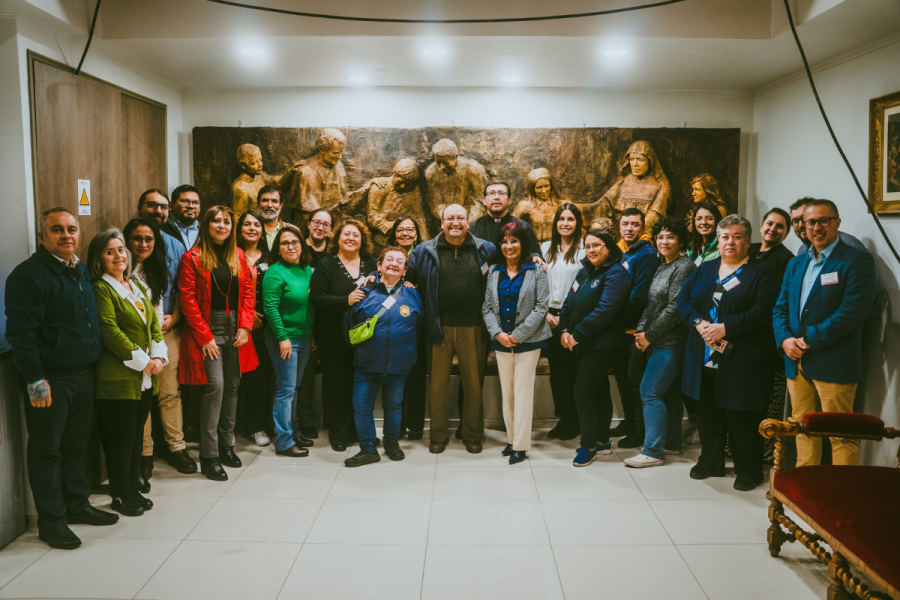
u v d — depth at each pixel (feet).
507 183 14.49
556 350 12.96
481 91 14.78
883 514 6.57
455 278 11.89
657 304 11.38
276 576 7.83
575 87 14.73
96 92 11.44
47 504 8.55
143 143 13.23
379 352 11.53
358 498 10.19
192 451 12.37
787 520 8.04
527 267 11.45
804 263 9.91
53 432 8.47
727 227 10.40
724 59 12.19
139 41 11.14
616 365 12.89
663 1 10.76
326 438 13.33
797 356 9.64
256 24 10.98
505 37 11.00
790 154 13.47
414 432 13.19
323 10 10.89
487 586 7.61
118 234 9.32
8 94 9.48
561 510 9.74
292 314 11.90
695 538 8.85
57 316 8.37
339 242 12.24
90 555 8.34
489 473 11.29
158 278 10.47
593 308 11.27
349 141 14.44
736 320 10.15
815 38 10.80
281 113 14.88
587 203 14.49
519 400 11.64
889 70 10.60
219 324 11.07
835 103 12.00
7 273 9.66
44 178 10.02
